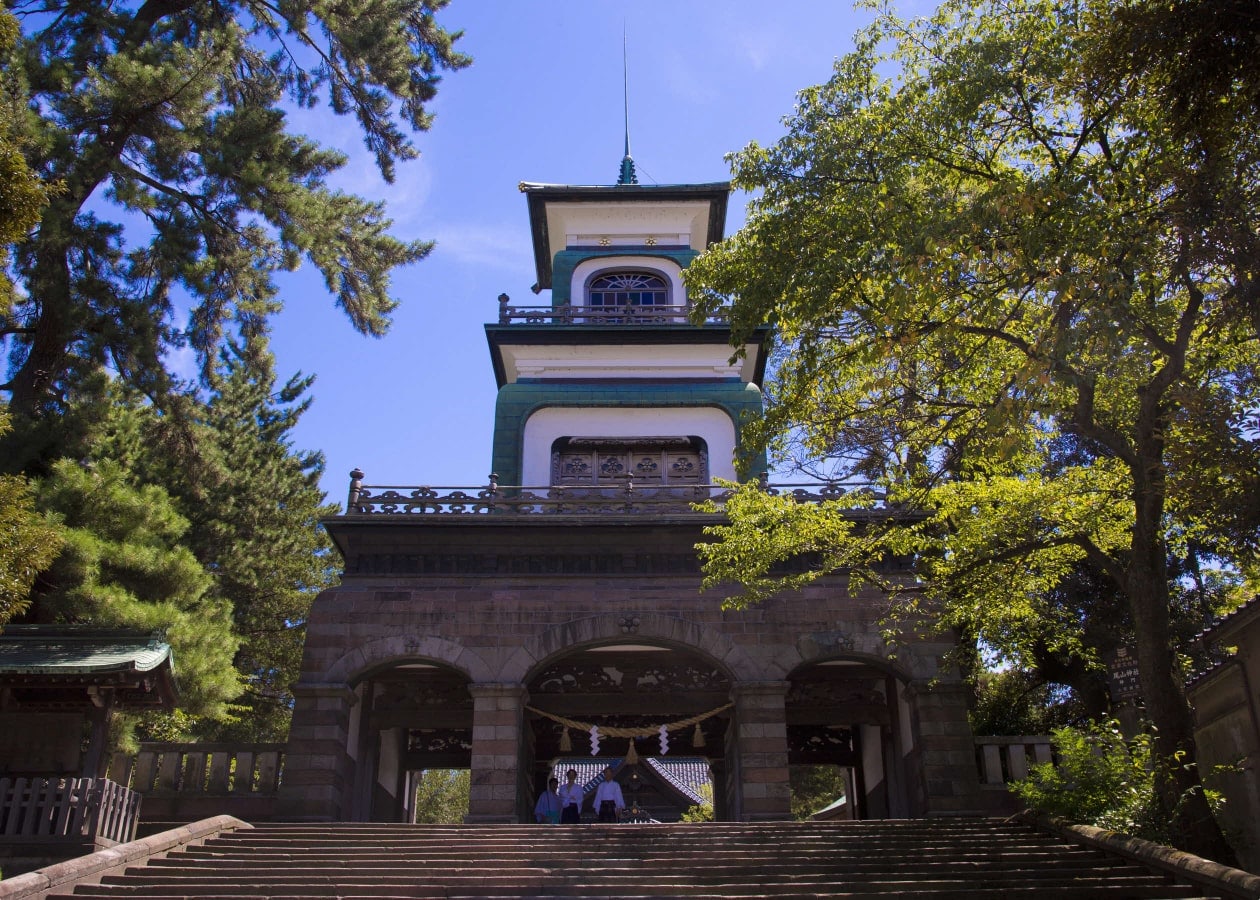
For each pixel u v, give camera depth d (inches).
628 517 978.1
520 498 994.1
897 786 1004.6
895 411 749.3
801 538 774.5
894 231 640.4
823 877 600.1
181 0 1197.7
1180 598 1095.6
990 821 743.1
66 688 753.0
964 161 687.1
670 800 1669.5
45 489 948.6
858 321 712.4
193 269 1001.5
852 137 686.5
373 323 1177.4
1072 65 614.5
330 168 1151.0
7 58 937.5
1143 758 706.2
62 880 550.9
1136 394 654.5
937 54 698.8
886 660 931.3
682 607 949.2
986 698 1187.3
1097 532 726.5
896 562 977.5
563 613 946.1
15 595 577.3
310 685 909.8
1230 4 509.4
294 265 1079.0
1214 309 607.2
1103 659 1066.1
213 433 1108.5
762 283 683.4
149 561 957.8
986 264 622.5
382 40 1162.0
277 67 1219.2
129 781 901.8
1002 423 573.0
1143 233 555.5
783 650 933.8
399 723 1030.4
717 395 1173.7
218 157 1028.5
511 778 883.4
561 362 1208.2
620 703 1046.4
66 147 941.8
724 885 571.2
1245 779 726.5
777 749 897.5
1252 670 715.4
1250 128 536.1
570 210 1344.7
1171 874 572.4
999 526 717.3
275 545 1478.8
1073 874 598.5
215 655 1000.2
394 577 968.3
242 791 892.0
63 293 952.3
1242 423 534.6
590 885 581.9
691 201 1337.4
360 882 592.4
